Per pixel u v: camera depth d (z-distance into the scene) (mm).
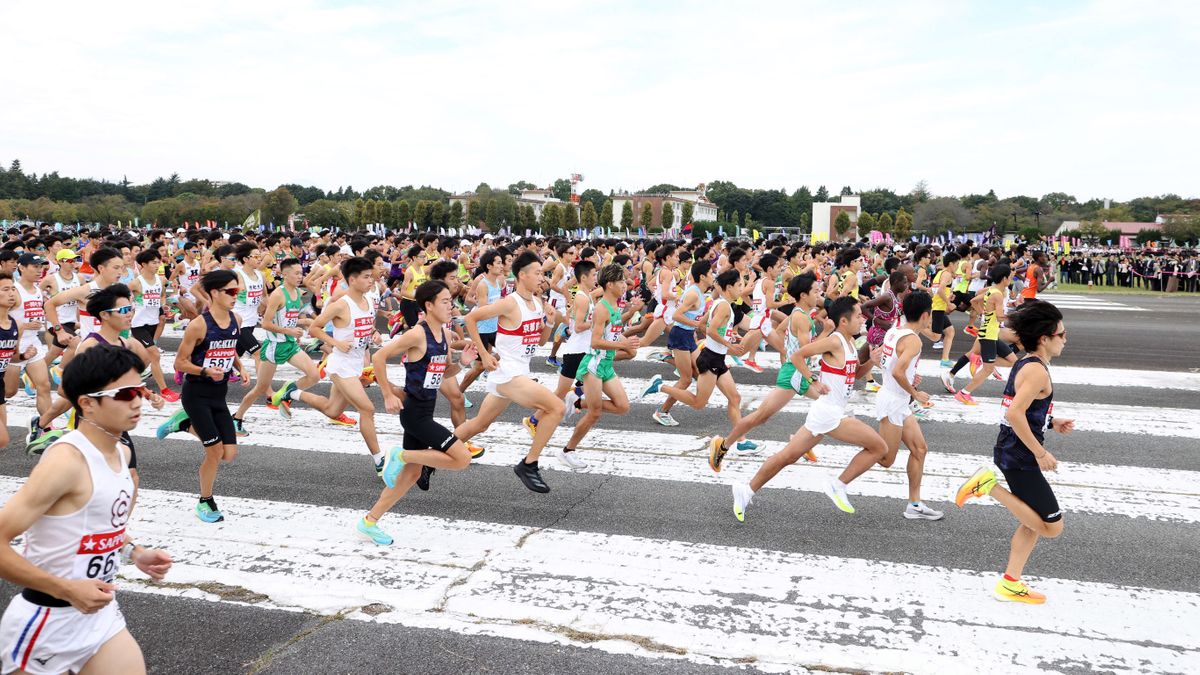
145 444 8477
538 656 4309
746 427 7262
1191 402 10477
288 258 8969
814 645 4430
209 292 6031
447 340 5961
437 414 9891
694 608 4867
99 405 3008
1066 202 115562
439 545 5828
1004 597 4984
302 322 14797
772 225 140500
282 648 4391
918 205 83438
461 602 4934
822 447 8445
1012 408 4773
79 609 2910
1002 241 49500
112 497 3074
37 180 105750
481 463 7855
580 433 7719
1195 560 5605
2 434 5504
